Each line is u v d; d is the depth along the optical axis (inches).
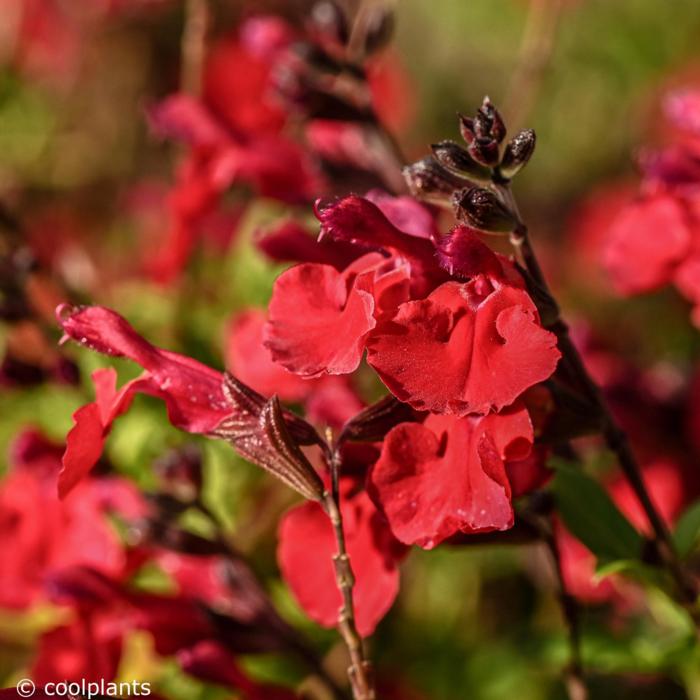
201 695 12.0
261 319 11.4
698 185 11.1
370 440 9.7
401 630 13.7
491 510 9.1
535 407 9.9
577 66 20.4
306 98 13.0
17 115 20.7
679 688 13.2
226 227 15.3
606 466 13.2
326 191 12.9
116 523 11.9
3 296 12.9
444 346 9.2
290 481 9.7
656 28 20.2
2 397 13.6
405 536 9.3
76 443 9.4
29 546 11.8
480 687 13.2
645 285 11.2
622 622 12.6
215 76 17.1
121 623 11.1
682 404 13.1
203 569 11.8
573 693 11.0
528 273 9.6
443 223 12.7
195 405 9.8
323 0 13.5
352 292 9.4
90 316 9.9
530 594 14.5
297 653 11.2
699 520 10.9
